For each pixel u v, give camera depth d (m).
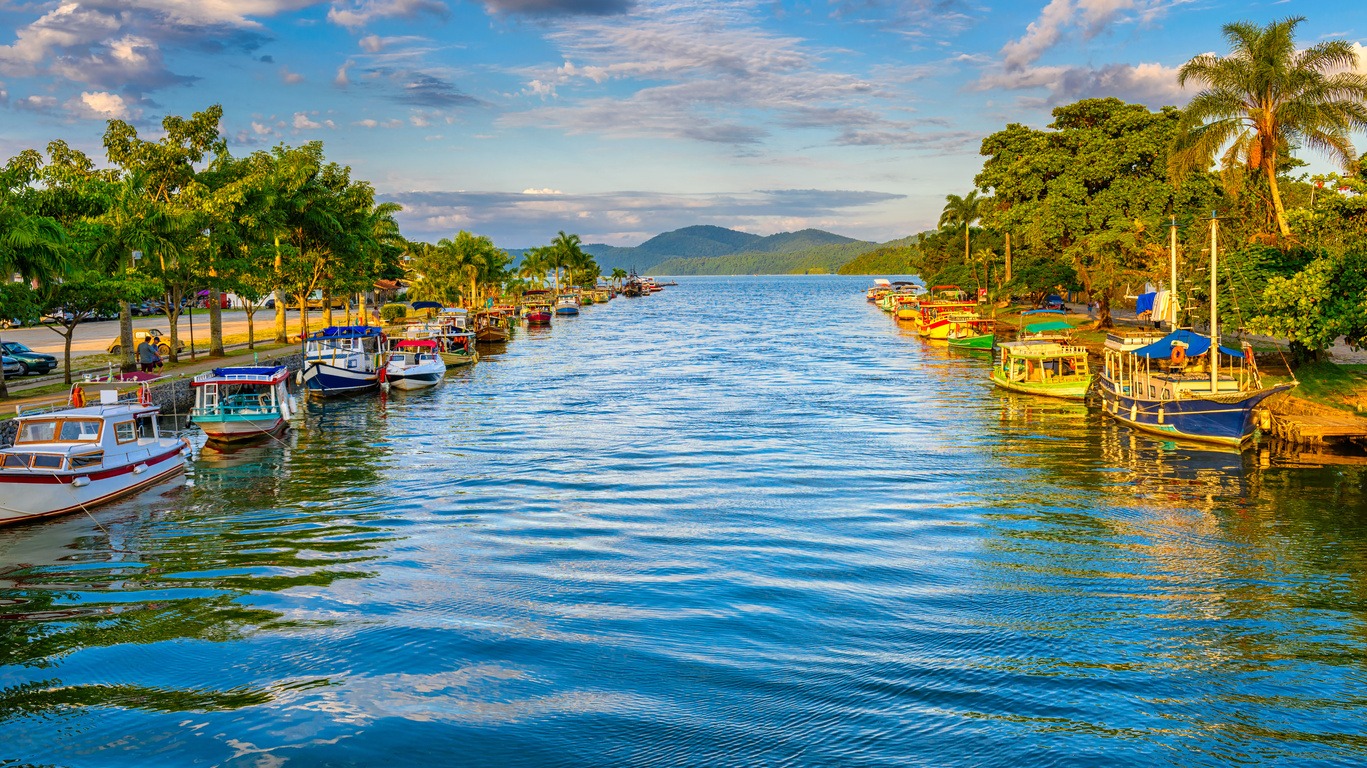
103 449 29.14
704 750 14.01
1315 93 47.69
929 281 155.88
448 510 28.28
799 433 41.12
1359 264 39.59
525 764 13.70
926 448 37.56
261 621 19.11
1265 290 41.28
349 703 15.50
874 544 24.38
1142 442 38.44
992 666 16.84
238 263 57.88
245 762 13.70
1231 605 19.94
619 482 31.86
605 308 186.75
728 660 17.09
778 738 14.33
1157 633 18.42
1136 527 25.97
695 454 36.66
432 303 102.44
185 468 34.22
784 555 23.42
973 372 64.44
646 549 24.00
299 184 72.31
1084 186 75.69
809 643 17.88
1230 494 29.62
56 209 47.00
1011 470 33.34
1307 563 22.78
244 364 56.81
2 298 35.62
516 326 121.81
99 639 18.27
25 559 23.69
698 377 63.31
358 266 82.31
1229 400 36.12
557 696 15.71
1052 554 23.52
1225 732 14.50
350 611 19.66
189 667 16.95
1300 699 15.55
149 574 22.30
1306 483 30.94
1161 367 42.25
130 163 57.72
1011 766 13.51
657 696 15.69
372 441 40.72
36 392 42.72
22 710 15.34
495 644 17.81
